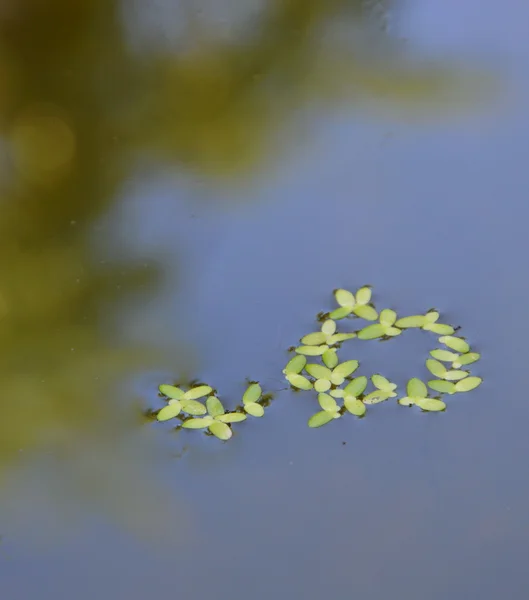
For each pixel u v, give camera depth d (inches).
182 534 17.4
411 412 17.7
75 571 17.4
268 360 18.0
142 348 18.1
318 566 17.3
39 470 17.7
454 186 18.8
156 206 18.9
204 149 19.2
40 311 18.4
